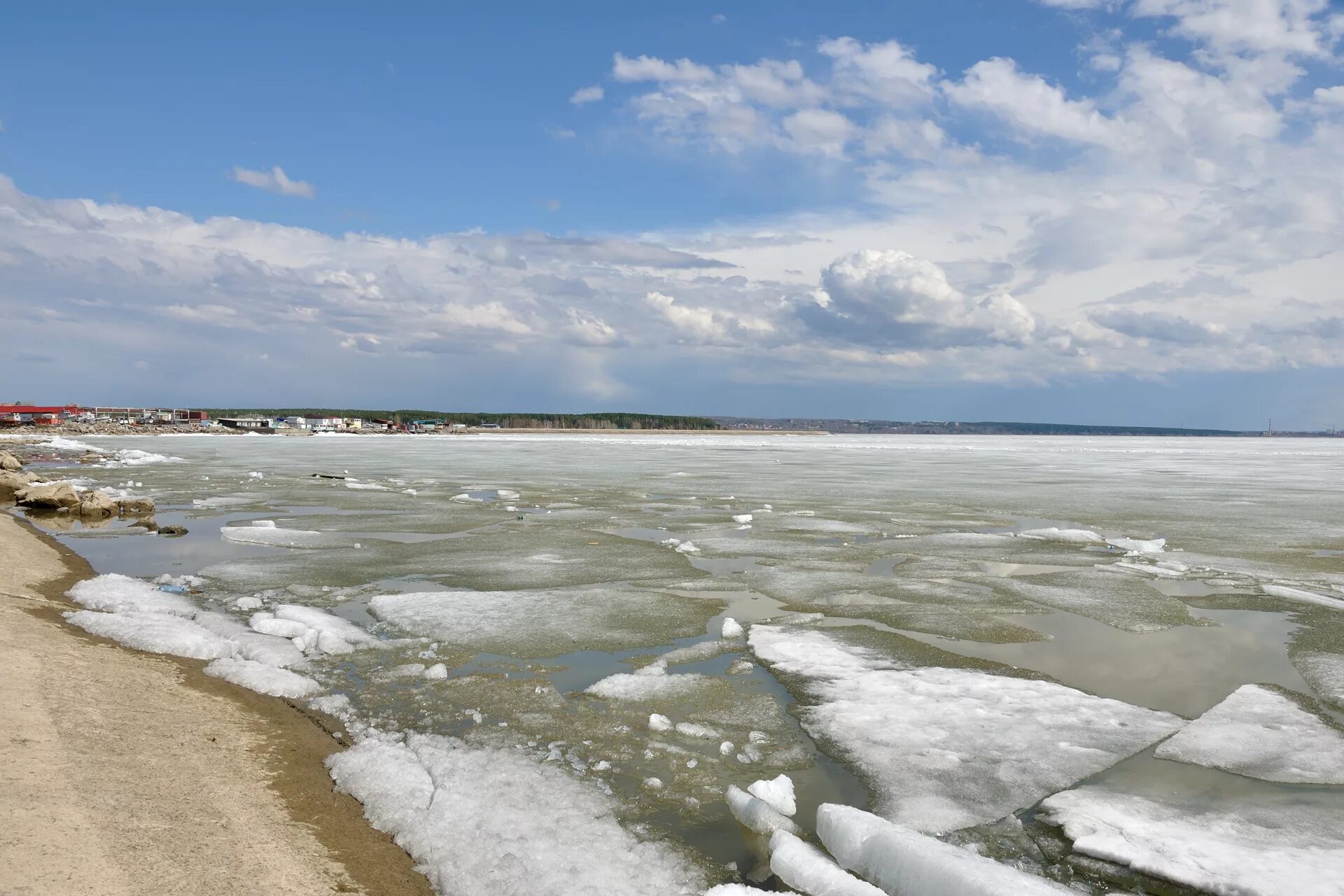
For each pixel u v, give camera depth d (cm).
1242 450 6794
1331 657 817
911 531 1642
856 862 445
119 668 672
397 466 3697
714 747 602
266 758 538
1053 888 387
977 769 565
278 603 1000
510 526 1680
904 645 857
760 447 7050
